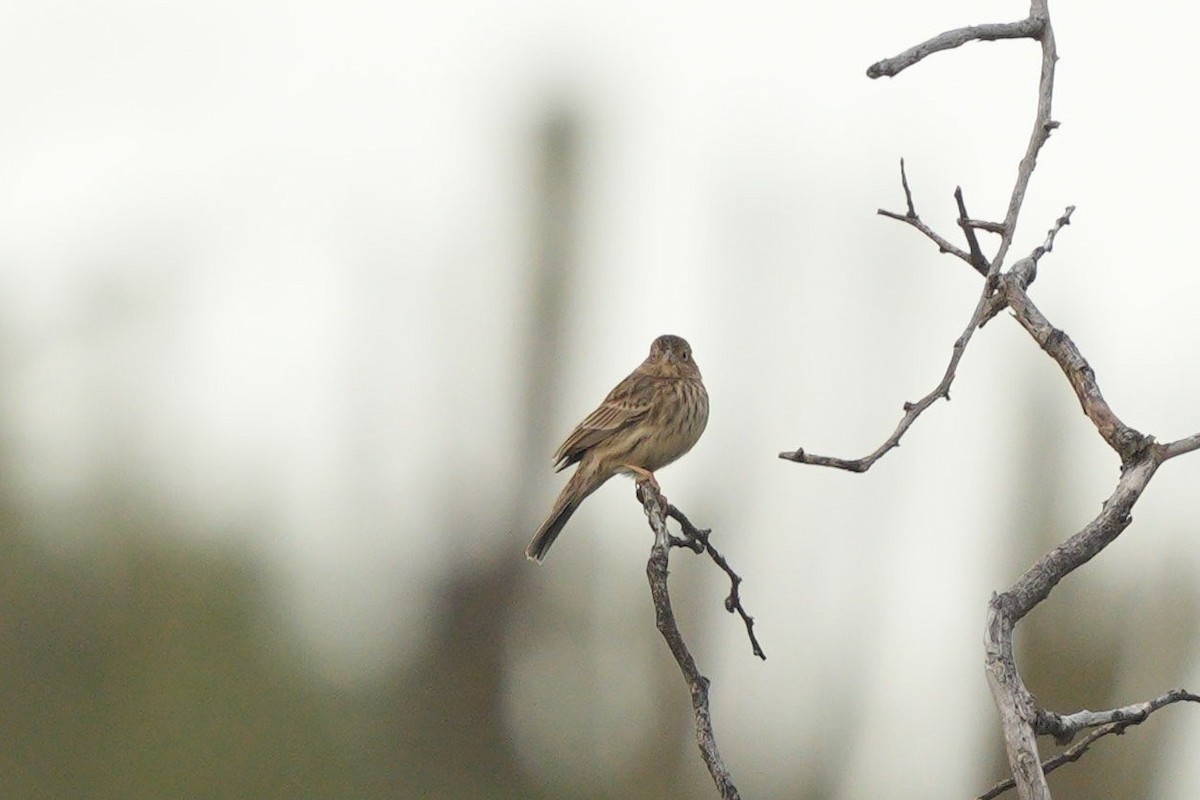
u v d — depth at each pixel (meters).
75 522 14.38
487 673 16.03
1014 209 6.87
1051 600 14.59
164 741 13.92
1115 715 5.98
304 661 14.87
